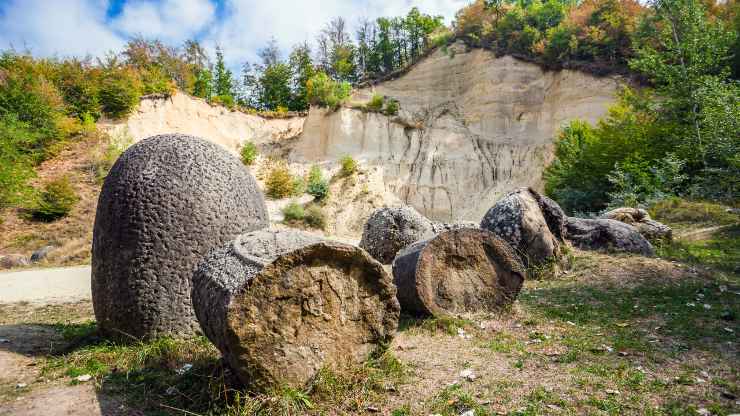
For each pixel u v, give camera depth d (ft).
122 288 13.53
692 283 20.92
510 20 115.44
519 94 101.09
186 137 15.60
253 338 9.18
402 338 14.46
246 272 9.62
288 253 9.69
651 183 53.57
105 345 13.71
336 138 103.30
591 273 23.84
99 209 14.37
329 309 10.42
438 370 11.45
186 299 13.93
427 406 9.29
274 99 146.72
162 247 13.69
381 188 94.32
